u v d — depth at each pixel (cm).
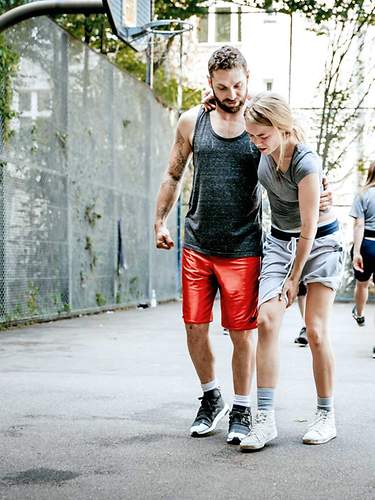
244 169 434
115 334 976
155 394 564
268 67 1995
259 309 425
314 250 429
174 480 359
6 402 534
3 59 998
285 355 772
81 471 373
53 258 1145
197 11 1716
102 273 1325
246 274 436
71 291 1205
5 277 1020
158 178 1631
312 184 404
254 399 548
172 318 1221
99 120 1301
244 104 433
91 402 535
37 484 353
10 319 1036
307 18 1769
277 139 399
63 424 469
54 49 1139
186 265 447
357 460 393
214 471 373
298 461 391
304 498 334
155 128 1603
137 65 1739
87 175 1254
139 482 356
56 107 1145
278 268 429
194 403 532
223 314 439
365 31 1794
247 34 2011
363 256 853
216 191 434
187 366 702
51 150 1130
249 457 398
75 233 1216
